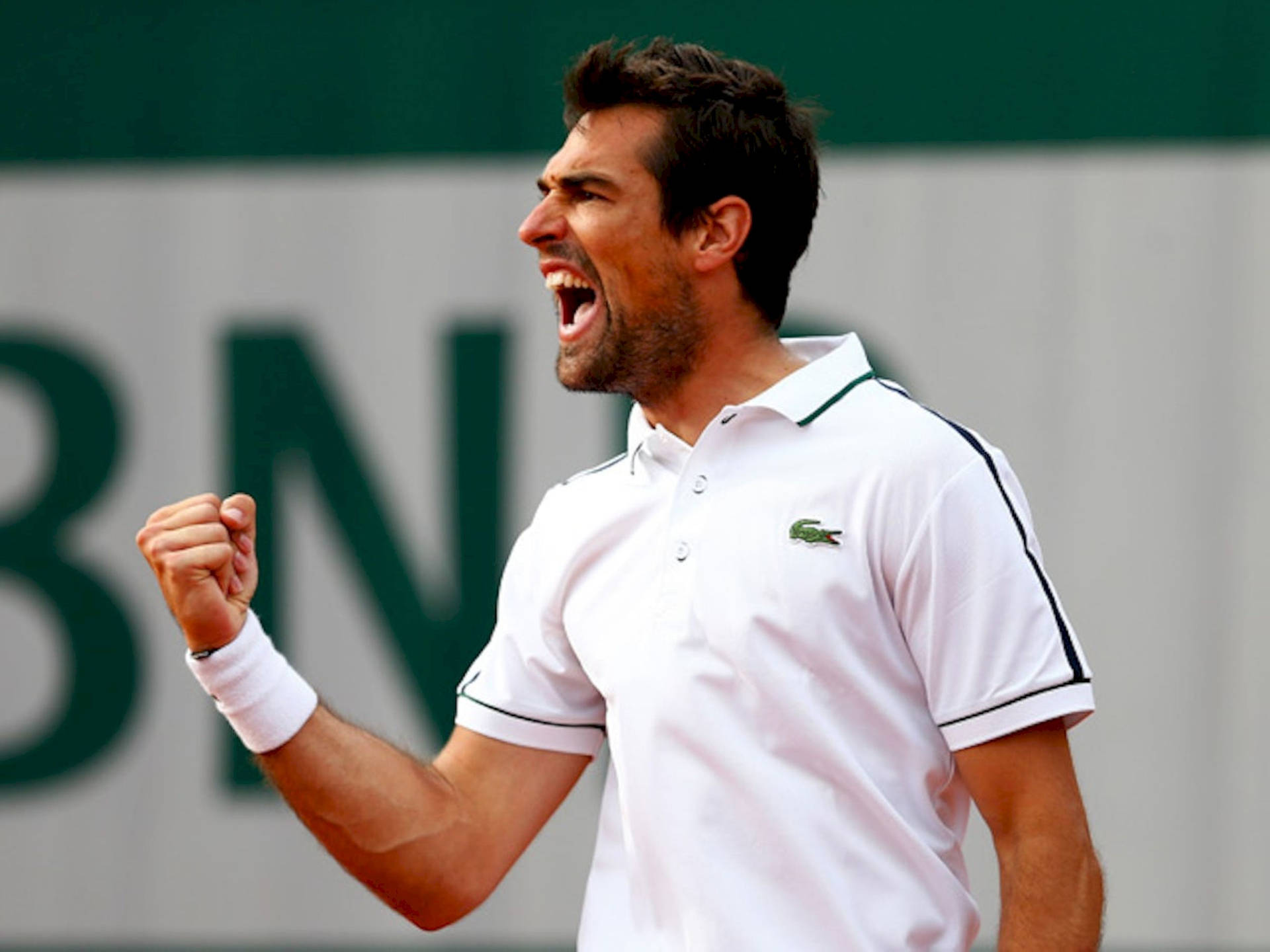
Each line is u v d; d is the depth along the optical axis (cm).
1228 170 1473
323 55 1566
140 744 1563
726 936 645
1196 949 1442
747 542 661
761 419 682
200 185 1573
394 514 1544
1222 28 1481
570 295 724
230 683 694
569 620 705
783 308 721
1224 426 1458
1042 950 629
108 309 1577
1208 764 1447
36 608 1573
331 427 1553
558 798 754
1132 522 1462
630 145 695
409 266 1555
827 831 646
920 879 652
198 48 1577
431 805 725
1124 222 1480
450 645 1533
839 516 653
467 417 1544
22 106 1588
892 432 663
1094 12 1492
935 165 1501
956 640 641
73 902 1557
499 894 1522
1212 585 1452
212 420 1563
